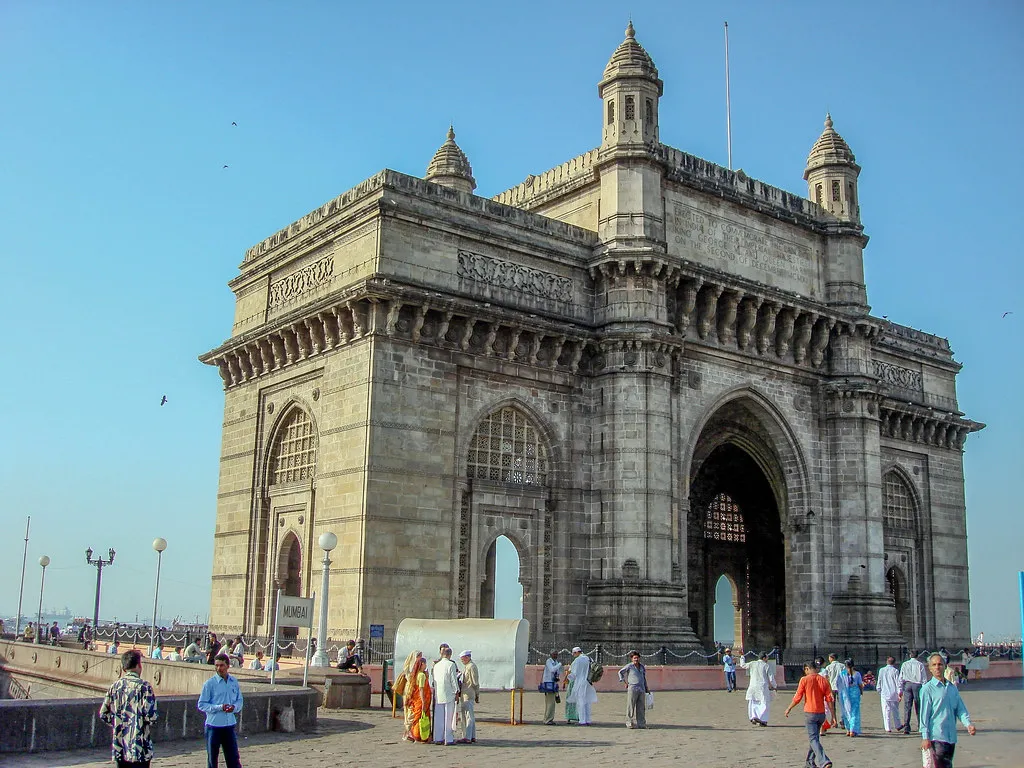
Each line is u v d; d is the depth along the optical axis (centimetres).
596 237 5181
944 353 7381
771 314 5578
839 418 5831
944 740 1834
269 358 5162
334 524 4372
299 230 5128
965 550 7244
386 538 4209
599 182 5262
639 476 4769
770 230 5769
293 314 4775
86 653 4219
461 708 2636
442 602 4331
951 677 1881
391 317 4347
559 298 4972
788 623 5681
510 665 3073
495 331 4647
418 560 4288
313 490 4684
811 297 5909
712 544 6556
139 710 1666
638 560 4691
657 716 3416
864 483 5741
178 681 3497
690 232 5356
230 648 4691
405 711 2625
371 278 4275
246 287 5562
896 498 6850
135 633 6106
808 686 2336
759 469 6569
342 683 3250
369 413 4266
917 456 7031
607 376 4919
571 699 3153
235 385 5478
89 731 2336
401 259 4475
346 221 4650
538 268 4928
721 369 5381
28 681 4603
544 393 4853
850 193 6119
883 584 5700
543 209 5669
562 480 4834
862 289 6028
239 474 5284
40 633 7119
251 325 5434
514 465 4753
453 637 3145
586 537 4847
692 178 5366
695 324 5322
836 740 2922
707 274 5231
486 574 4909
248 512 5128
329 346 4634
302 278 5044
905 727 3158
